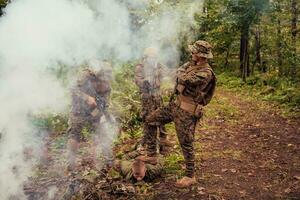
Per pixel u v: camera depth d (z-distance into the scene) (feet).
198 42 15.44
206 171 18.02
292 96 36.70
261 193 15.87
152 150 17.79
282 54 47.26
